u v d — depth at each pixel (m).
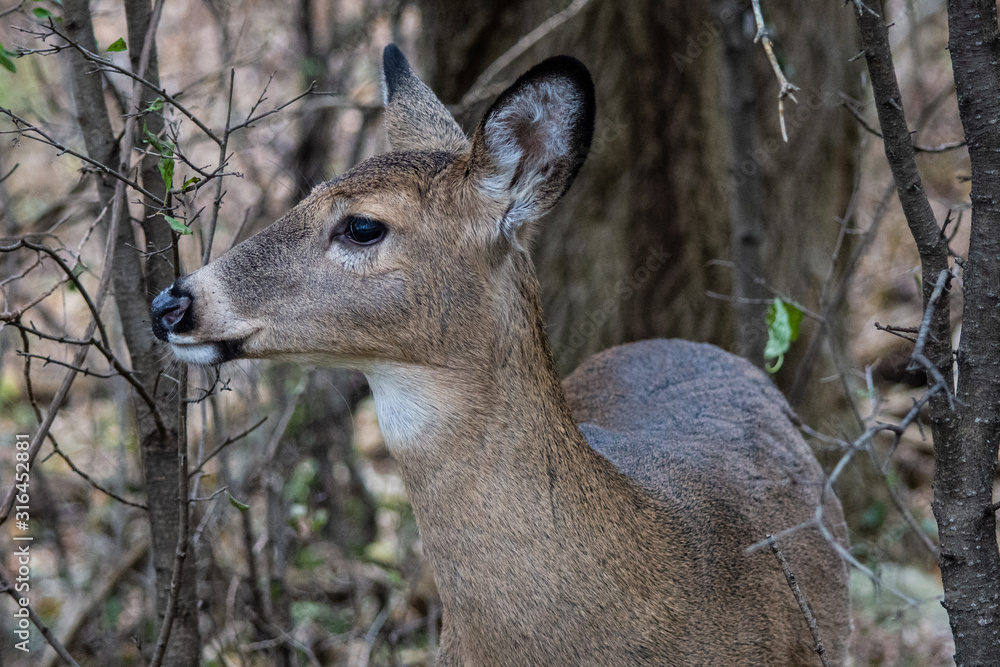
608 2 11.62
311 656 9.57
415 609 11.13
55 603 11.39
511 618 6.36
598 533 6.48
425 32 12.57
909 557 12.55
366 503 12.91
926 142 16.36
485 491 6.39
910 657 10.37
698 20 11.56
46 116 13.39
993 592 6.33
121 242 7.89
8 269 11.38
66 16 7.76
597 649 6.39
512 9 12.03
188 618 8.26
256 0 15.41
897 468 13.59
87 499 12.19
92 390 13.06
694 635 6.84
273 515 10.12
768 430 8.72
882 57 6.05
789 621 7.71
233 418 13.38
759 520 7.84
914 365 5.70
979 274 6.10
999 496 12.90
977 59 5.91
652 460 7.79
